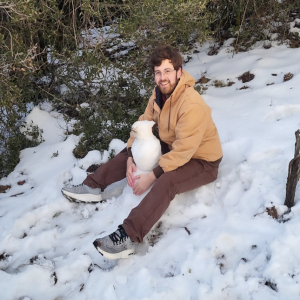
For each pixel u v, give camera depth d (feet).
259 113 10.73
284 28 15.33
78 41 12.51
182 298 6.09
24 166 10.89
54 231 8.16
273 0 15.24
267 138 9.15
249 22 16.99
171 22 11.05
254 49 15.24
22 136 11.89
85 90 13.65
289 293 5.59
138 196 8.08
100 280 6.79
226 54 15.42
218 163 8.12
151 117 8.66
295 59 13.53
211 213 7.64
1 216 8.94
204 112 7.43
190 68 15.06
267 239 6.56
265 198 7.27
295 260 5.97
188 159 7.44
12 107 11.60
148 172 7.98
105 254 6.76
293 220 6.59
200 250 6.64
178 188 7.41
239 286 5.93
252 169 8.21
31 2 9.59
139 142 7.96
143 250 7.27
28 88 12.75
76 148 11.10
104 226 8.12
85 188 8.64
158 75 7.47
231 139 9.68
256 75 13.14
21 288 6.95
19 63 9.48
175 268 6.66
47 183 9.78
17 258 7.74
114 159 8.66
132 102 12.83
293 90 11.60
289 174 6.65
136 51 12.64
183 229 7.41
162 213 7.18
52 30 11.93
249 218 7.09
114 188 9.24
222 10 15.83
